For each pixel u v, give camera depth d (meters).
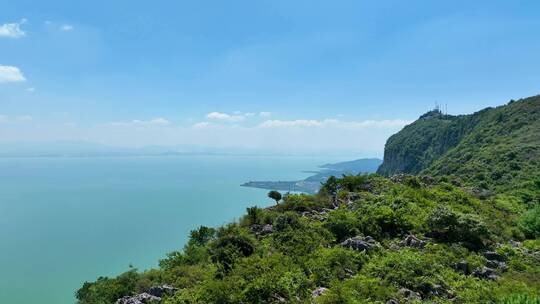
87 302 26.83
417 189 42.88
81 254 137.75
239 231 31.36
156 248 144.50
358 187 44.81
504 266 24.97
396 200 35.91
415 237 28.58
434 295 20.34
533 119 124.81
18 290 98.44
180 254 31.27
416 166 195.12
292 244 27.89
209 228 35.00
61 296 93.50
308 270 23.27
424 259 23.88
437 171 118.75
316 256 25.20
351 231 29.84
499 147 110.31
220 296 20.77
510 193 57.09
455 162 119.62
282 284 21.42
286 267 23.59
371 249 26.23
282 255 25.92
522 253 27.62
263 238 30.39
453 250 26.42
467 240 28.81
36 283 104.62
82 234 175.38
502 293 19.77
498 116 142.25
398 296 19.77
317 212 36.53
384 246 27.78
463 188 52.78
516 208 44.72
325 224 31.20
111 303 25.52
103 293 26.67
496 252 27.34
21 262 128.38
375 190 43.31
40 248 149.38
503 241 30.81
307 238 28.41
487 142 126.50
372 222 30.70
